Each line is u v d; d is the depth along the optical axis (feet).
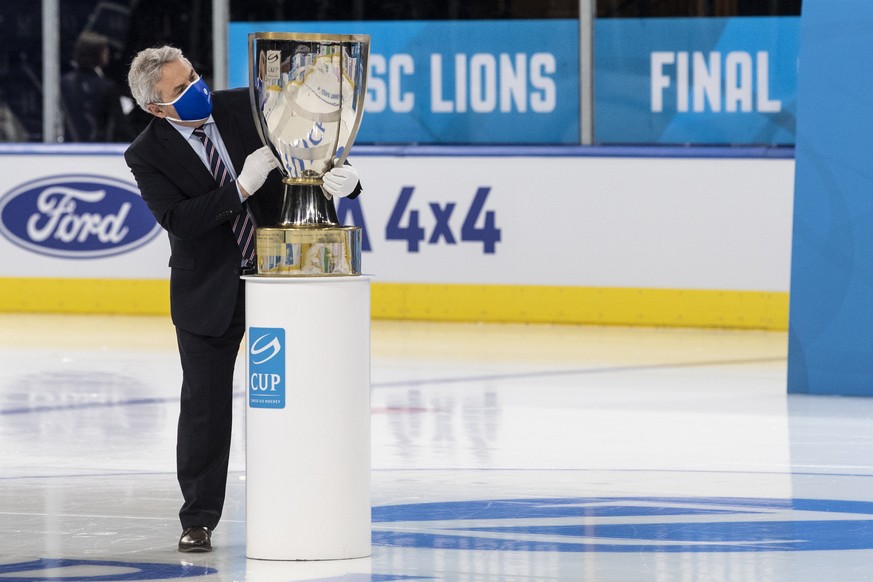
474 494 52.75
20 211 114.42
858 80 74.59
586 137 107.65
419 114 110.63
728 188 101.86
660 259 103.40
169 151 43.01
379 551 43.75
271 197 44.11
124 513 50.26
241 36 113.39
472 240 106.52
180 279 43.96
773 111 104.42
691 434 65.21
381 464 58.70
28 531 47.52
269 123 41.14
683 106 106.11
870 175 74.69
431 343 96.68
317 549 42.39
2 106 117.08
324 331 41.70
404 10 110.22
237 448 62.90
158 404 74.23
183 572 41.68
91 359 90.27
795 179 76.23
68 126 116.26
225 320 43.52
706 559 42.65
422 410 71.87
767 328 101.76
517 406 73.00
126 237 112.47
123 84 115.14
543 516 48.91
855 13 74.64
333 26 111.65
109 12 114.93
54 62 115.85
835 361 76.02
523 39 108.47
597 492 53.01
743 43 104.63
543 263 105.40
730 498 51.78
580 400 74.84
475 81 109.50
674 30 105.81
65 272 113.80
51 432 66.74
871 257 75.00
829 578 40.45
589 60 107.24
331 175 41.75
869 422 67.77
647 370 85.10
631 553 43.45
